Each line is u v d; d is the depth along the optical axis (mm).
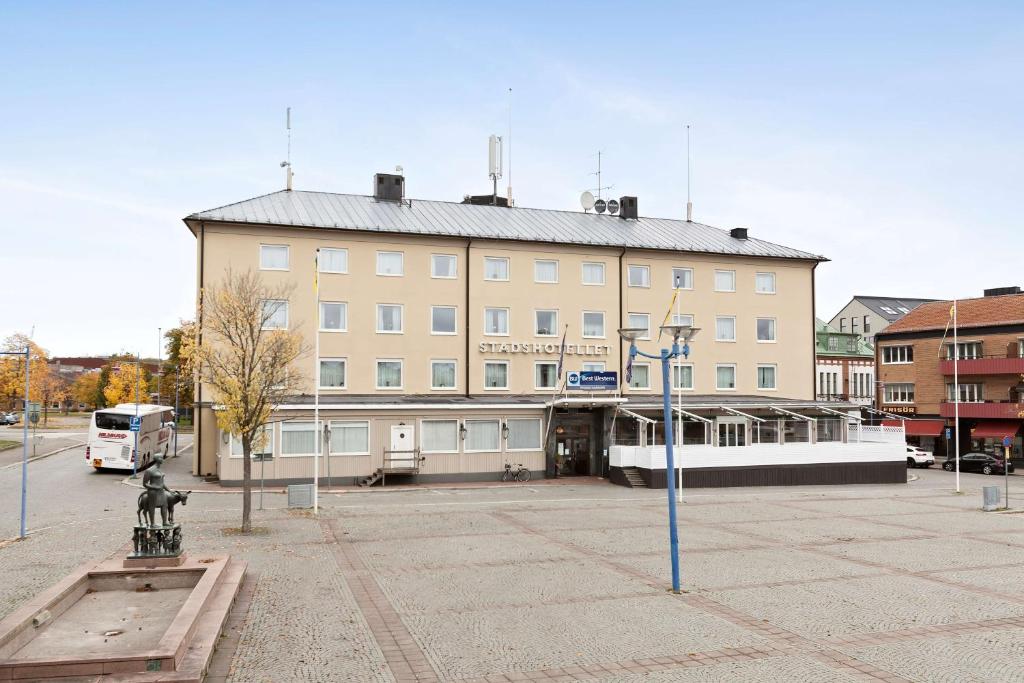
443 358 48094
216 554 20297
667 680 12750
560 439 47500
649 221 60000
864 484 46719
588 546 24281
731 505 35031
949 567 21594
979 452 58594
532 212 56562
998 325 66125
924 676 12977
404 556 22547
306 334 45531
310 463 41500
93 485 39750
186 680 11508
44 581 18703
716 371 54000
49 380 111812
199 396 44312
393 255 47469
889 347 74062
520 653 14016
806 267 56656
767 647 14430
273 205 48125
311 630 15211
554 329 50500
